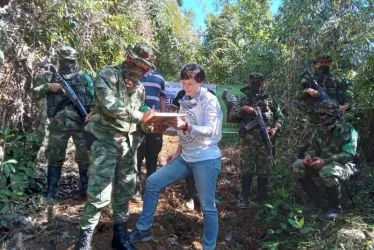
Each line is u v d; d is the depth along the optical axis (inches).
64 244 136.4
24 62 177.5
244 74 284.4
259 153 171.6
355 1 221.3
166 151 238.8
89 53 226.8
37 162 187.3
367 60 208.7
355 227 155.8
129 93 124.0
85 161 165.0
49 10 180.4
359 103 209.0
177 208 169.6
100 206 120.9
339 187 156.1
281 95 218.4
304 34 226.4
